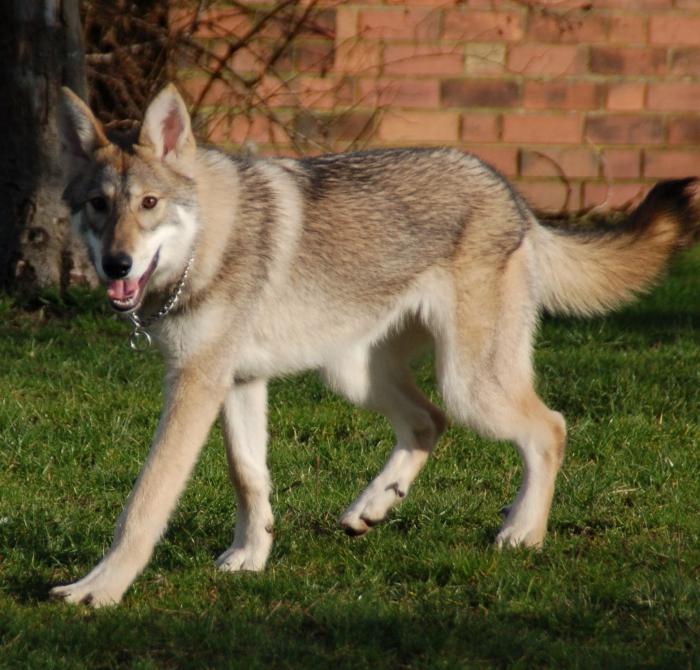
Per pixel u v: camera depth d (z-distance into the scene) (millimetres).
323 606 9812
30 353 18344
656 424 15500
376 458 14492
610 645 9266
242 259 11047
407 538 11836
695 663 8844
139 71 24578
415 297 12359
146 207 10578
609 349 19406
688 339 19828
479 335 12133
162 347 10953
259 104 25250
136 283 10523
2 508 12336
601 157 26953
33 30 20203
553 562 11078
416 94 26469
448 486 13609
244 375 11492
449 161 12555
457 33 26359
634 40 26641
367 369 12680
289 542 11734
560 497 13070
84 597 9953
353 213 11875
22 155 20672
